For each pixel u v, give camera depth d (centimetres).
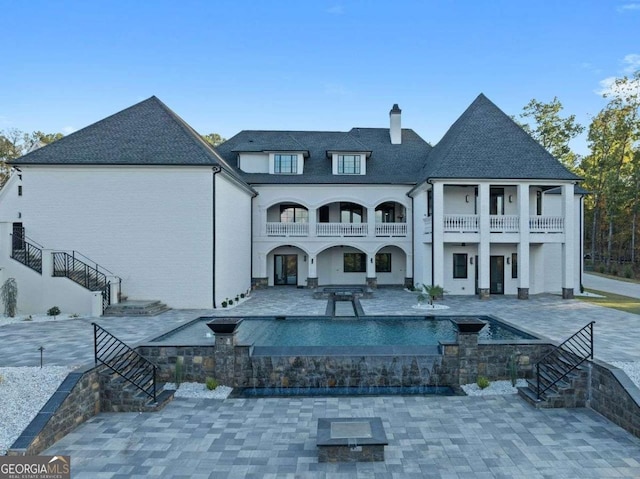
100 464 721
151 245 2078
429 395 1095
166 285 2072
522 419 915
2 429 751
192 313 1923
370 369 1188
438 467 710
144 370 1126
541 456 746
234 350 1177
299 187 2933
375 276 2953
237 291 2484
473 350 1176
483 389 1114
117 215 2080
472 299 2333
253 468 710
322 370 1187
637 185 4262
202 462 730
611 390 901
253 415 952
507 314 1842
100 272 2009
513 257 2589
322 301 2297
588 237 5725
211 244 2075
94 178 2078
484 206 2331
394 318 1691
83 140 2153
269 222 3041
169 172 2078
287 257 3119
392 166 3097
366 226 2945
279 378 1186
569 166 4784
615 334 1395
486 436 830
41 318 1797
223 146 3322
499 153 2419
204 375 1177
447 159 2383
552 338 1353
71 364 1052
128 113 2306
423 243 2630
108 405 975
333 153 3006
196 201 2078
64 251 2067
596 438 817
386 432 855
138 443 804
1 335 1453
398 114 3312
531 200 2616
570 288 2356
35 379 912
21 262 1905
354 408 995
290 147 2978
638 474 684
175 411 975
